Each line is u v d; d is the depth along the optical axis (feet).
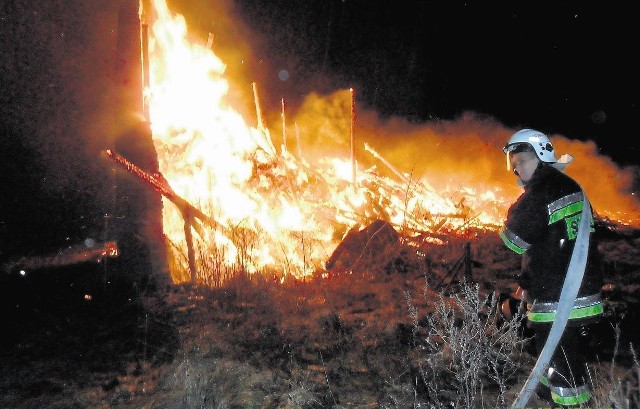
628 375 12.37
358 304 17.88
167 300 17.83
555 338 9.14
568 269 9.15
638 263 21.61
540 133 9.89
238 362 13.64
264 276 19.86
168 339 15.16
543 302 9.49
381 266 21.36
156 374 13.39
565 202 9.30
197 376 12.69
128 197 19.15
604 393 10.36
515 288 18.93
